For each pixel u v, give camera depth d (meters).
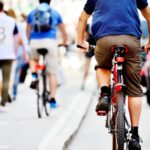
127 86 14.31
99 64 14.54
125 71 14.23
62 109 29.31
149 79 30.34
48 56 26.75
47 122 24.33
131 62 14.10
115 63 13.94
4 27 27.80
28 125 23.47
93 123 25.00
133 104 14.26
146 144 19.39
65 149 18.34
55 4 67.50
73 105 30.64
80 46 15.09
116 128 13.73
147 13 14.74
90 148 18.81
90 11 14.78
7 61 28.00
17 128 22.67
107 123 15.02
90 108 31.20
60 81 39.94
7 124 23.91
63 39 27.59
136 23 14.15
